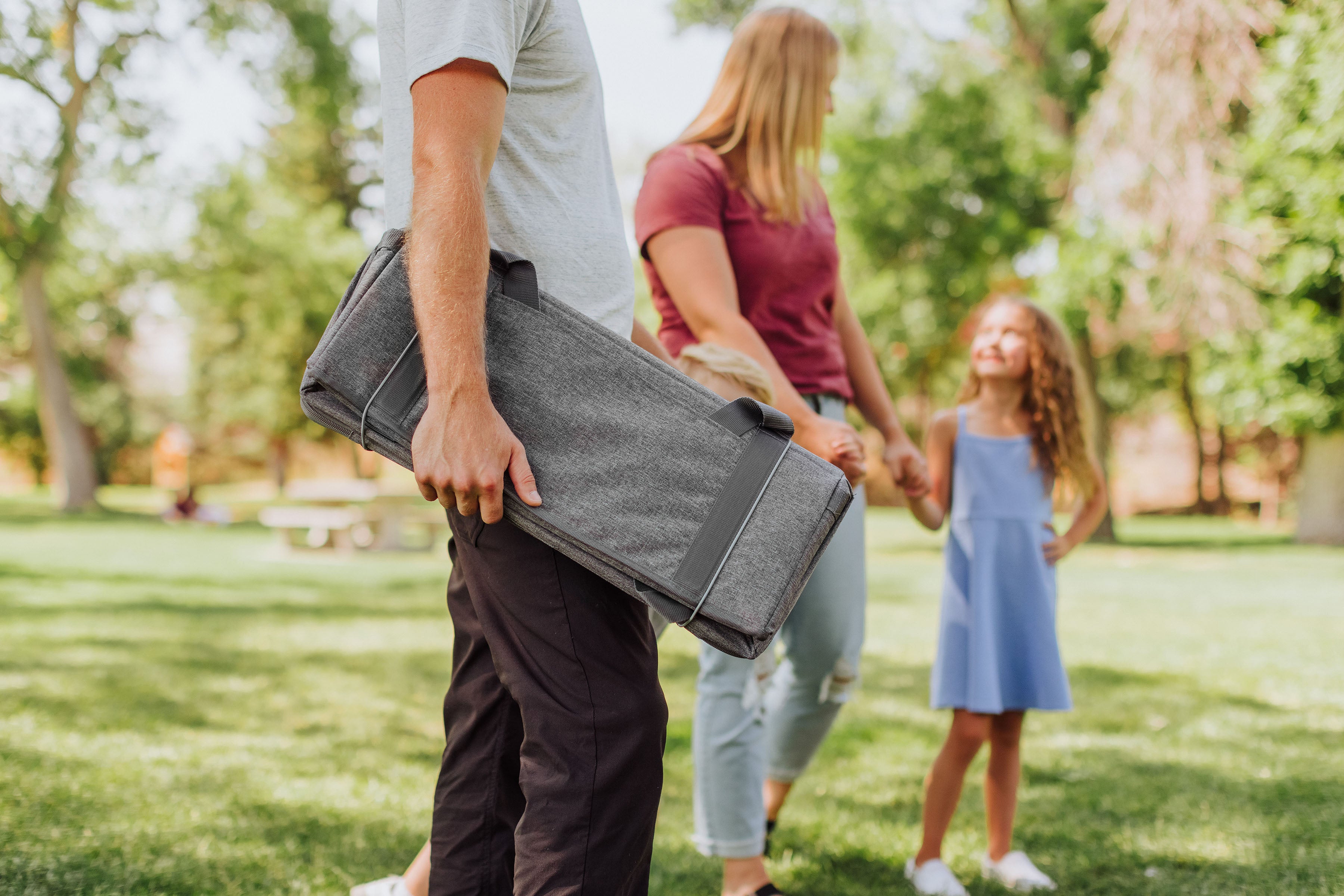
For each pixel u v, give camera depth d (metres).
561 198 1.39
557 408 1.21
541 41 1.37
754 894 2.13
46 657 4.67
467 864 1.50
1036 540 2.50
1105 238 11.56
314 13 18.44
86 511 19.39
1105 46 10.59
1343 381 11.45
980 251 14.47
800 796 2.96
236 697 3.98
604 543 1.18
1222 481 26.30
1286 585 8.68
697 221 2.16
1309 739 3.50
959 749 2.34
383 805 2.69
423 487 1.14
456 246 1.14
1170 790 2.93
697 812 2.17
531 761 1.29
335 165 29.36
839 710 2.38
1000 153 14.21
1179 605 7.32
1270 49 10.14
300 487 13.48
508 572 1.28
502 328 1.22
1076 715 3.90
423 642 5.51
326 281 21.55
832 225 2.41
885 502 25.86
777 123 2.24
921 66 14.58
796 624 2.25
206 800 2.64
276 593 7.77
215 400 29.70
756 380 1.99
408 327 1.21
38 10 17.17
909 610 7.23
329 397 1.21
